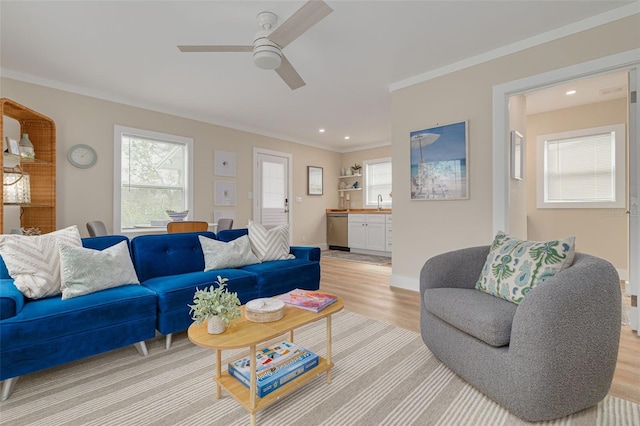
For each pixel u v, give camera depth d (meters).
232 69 3.26
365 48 2.86
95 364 1.90
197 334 1.39
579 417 1.38
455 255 2.05
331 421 1.37
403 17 2.39
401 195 3.64
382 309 2.93
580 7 2.30
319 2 1.75
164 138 4.45
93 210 3.81
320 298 1.80
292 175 6.35
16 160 2.98
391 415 1.41
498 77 2.89
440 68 3.27
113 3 2.20
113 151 3.97
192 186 4.74
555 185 4.37
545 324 1.28
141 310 1.97
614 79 3.37
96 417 1.40
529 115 4.56
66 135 3.62
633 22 2.26
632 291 2.34
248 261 2.92
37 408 1.47
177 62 3.10
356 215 6.58
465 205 3.14
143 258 2.47
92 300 1.82
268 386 1.41
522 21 2.46
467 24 2.50
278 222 6.05
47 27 2.49
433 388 1.62
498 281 1.73
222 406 1.48
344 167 7.46
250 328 1.46
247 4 2.22
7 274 1.87
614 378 1.70
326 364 1.67
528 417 1.32
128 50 2.87
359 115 4.87
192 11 2.30
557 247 1.57
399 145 3.64
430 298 1.85
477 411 1.43
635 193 2.32
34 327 1.58
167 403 1.51
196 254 2.78
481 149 3.02
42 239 1.99
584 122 4.12
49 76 3.40
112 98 3.95
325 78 3.51
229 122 5.20
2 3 2.18
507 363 1.37
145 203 4.34
